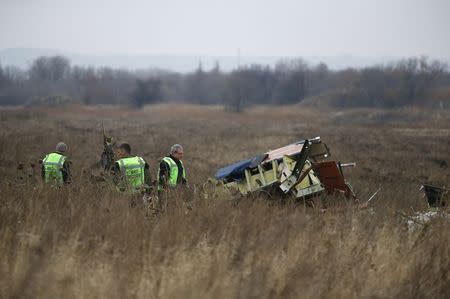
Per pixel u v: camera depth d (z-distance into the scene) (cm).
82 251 2959
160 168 4572
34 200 3978
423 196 5900
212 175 8306
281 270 2852
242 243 3088
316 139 4794
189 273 2703
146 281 2628
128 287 2641
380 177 8931
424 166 10331
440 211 4212
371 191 6756
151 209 4119
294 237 3294
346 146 13625
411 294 2903
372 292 2836
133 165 4494
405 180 8775
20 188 4406
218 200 4253
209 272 2744
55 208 3900
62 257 2759
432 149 13275
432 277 3044
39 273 2622
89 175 5159
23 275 2655
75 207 3856
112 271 2731
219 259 2878
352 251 3216
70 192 4331
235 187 4966
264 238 3145
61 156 4869
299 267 2886
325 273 2898
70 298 2578
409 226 4150
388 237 3431
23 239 2984
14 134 13962
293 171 4784
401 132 18575
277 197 4803
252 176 5041
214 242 3136
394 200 5638
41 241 2991
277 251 3053
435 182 8506
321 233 3438
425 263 3156
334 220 3769
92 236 3178
